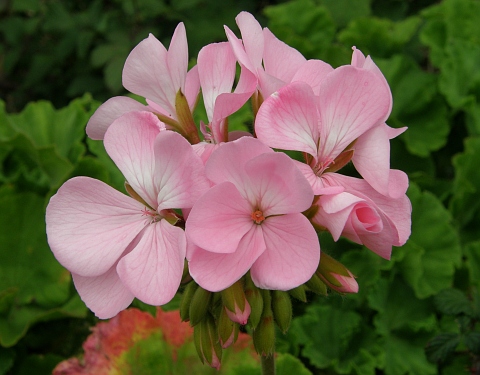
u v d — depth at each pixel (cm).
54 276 41
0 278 41
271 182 22
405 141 47
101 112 26
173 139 22
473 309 37
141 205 24
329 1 58
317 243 22
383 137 24
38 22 65
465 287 42
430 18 53
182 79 26
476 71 48
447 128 47
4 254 41
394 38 51
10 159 44
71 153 45
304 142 24
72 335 41
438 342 36
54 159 43
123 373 34
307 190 22
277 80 24
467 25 52
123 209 24
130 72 26
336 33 58
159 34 58
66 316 40
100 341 35
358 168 24
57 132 46
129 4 58
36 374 39
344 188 24
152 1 58
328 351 39
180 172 23
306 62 25
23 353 40
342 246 41
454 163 44
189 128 26
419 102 48
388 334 39
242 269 22
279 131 23
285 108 23
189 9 58
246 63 24
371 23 51
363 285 39
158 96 26
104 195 24
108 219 24
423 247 41
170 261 23
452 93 47
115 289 24
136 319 35
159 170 23
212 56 25
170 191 23
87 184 24
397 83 49
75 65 65
